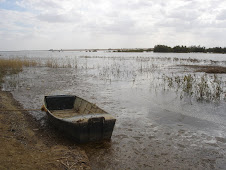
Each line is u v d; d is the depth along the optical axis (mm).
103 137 6254
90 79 18078
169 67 26750
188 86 13016
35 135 6484
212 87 13273
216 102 10641
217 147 6137
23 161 4453
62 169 4543
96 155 5586
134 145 6230
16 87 14266
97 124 6055
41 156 4945
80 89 14008
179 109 9672
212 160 5461
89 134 6031
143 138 6715
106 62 36969
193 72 21406
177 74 20266
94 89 14055
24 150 5070
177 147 6141
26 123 7531
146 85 15312
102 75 20438
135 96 12148
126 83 16203
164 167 5125
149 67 27172
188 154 5754
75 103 8938
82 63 34656
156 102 10867
